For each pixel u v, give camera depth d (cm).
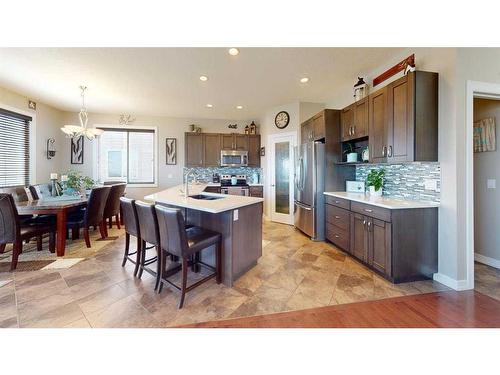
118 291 243
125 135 648
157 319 197
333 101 493
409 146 255
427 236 261
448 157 248
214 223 270
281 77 391
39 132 525
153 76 385
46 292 240
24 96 484
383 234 265
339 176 416
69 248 374
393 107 278
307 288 250
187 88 441
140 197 653
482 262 318
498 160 302
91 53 311
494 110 306
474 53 243
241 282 264
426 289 245
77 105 551
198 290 246
